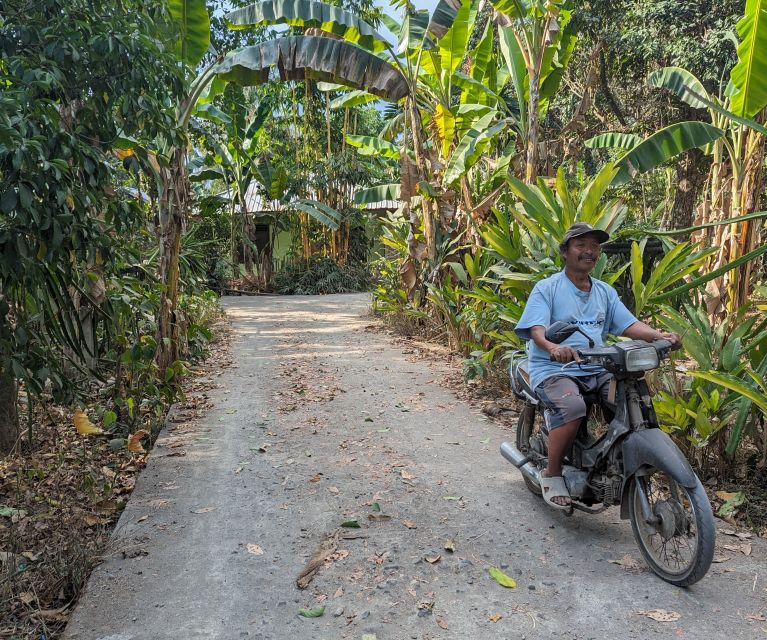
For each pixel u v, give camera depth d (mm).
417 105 10914
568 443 3496
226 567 3342
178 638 2760
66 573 3287
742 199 6035
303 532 3736
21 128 3344
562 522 3828
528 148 8641
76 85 4141
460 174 9336
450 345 9195
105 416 5055
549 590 3098
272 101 20734
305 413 6254
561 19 9984
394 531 3730
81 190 3916
